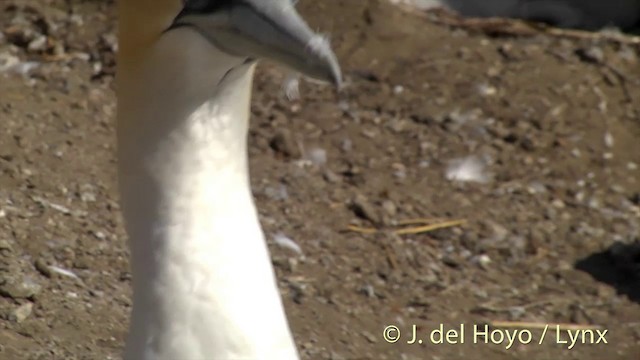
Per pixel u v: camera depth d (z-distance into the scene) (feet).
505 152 46.19
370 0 52.80
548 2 56.18
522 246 40.98
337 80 15.39
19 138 39.65
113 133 41.91
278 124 45.42
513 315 37.04
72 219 35.65
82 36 48.21
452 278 38.73
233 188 17.61
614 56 52.29
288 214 40.19
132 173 17.54
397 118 47.14
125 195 17.75
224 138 17.37
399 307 36.50
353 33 51.29
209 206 17.42
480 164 45.27
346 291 36.70
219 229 17.49
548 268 40.14
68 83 44.70
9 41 47.39
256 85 47.75
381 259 38.86
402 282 37.96
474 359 34.45
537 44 52.75
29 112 41.93
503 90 49.32
